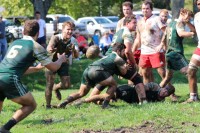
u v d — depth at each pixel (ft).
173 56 74.18
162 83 76.07
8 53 50.55
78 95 70.64
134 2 373.40
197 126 55.01
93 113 65.21
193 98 71.67
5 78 49.06
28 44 50.42
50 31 265.34
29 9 315.99
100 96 70.33
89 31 283.59
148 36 77.25
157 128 54.54
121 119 59.31
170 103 69.15
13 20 195.93
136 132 53.11
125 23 70.59
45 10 194.49
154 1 399.03
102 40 175.01
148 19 77.51
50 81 70.79
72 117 63.16
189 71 71.41
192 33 72.54
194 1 220.84
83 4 371.35
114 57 69.00
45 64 51.21
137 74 71.20
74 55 70.03
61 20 268.41
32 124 59.36
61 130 55.47
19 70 49.88
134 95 72.79
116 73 70.44
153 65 77.36
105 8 394.52
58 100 77.41
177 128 54.39
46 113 66.44
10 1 313.53
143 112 62.08
